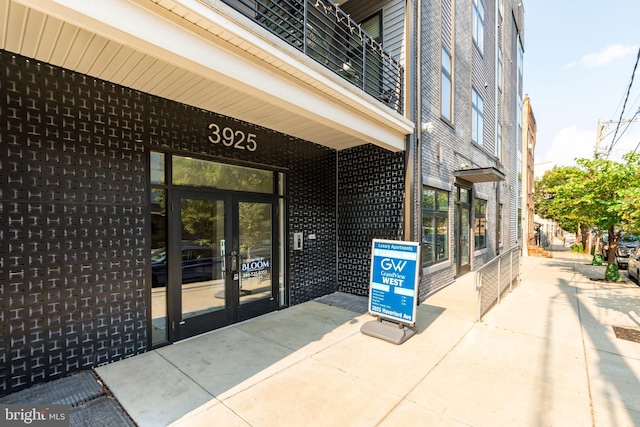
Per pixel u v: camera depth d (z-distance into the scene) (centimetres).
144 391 293
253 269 514
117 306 351
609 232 865
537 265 1197
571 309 568
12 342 286
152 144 386
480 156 1020
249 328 461
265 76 334
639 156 747
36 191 300
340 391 295
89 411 264
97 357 336
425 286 643
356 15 668
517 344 407
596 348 394
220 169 471
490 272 559
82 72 328
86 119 333
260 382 310
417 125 601
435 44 693
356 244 653
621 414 260
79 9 205
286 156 568
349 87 422
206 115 445
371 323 453
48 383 302
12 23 243
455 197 828
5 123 285
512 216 1538
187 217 425
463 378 320
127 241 360
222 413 262
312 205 624
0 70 284
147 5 236
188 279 425
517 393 292
